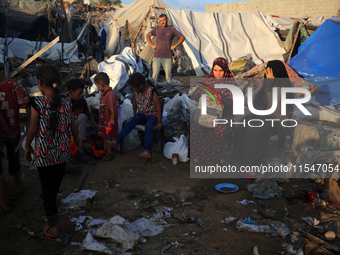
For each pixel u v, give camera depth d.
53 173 2.69
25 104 3.19
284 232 2.93
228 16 13.00
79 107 4.72
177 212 3.29
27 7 13.12
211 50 12.06
